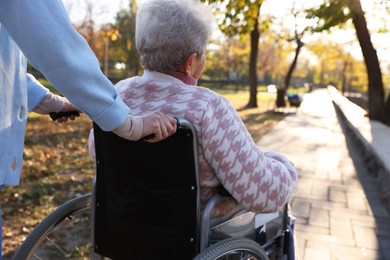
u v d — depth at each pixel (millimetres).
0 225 1365
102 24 22078
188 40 1379
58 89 1072
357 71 42281
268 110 17547
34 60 1036
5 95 1210
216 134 1346
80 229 2910
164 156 1360
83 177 5023
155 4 1394
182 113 1351
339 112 16953
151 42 1396
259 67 47438
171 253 1478
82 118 11594
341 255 3121
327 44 27688
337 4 8117
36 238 1613
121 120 1100
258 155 1434
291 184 1546
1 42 1176
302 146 8109
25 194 4113
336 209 4176
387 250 3240
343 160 6809
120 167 1477
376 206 4312
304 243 3311
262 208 1473
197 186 1375
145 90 1452
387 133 8180
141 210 1483
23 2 998
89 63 1068
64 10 1064
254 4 6211
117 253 1635
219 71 55438
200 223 1429
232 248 1398
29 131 8523
